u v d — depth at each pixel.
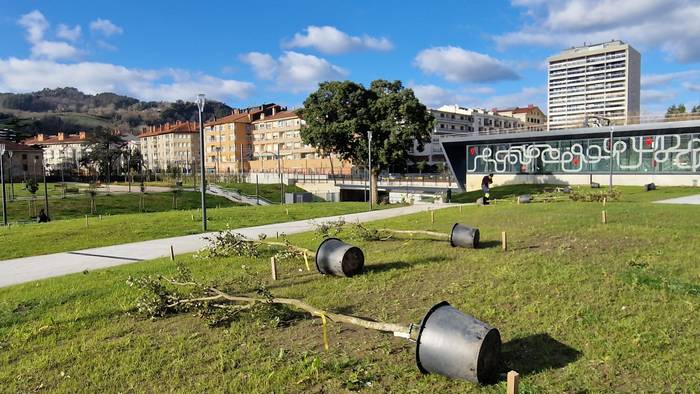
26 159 93.56
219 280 9.36
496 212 19.42
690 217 14.98
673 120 36.88
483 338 4.70
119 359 5.88
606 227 13.16
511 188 41.12
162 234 17.47
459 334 4.78
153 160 133.50
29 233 17.64
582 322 6.12
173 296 7.64
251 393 4.86
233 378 5.21
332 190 64.06
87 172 106.31
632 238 11.42
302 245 13.09
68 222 21.69
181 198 55.97
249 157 110.62
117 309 7.88
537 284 7.77
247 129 111.19
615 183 39.41
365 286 8.44
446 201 33.97
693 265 8.65
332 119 35.06
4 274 11.38
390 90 34.81
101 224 19.88
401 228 15.70
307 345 5.98
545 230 13.17
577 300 6.93
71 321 7.42
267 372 5.28
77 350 6.25
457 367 4.72
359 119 33.50
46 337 6.82
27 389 5.27
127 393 5.05
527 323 6.23
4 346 6.57
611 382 4.71
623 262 9.01
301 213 24.09
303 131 35.53
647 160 37.69
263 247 12.97
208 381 5.17
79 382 5.35
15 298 8.85
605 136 39.81
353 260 9.26
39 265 12.34
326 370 5.23
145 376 5.39
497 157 46.81
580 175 41.34
